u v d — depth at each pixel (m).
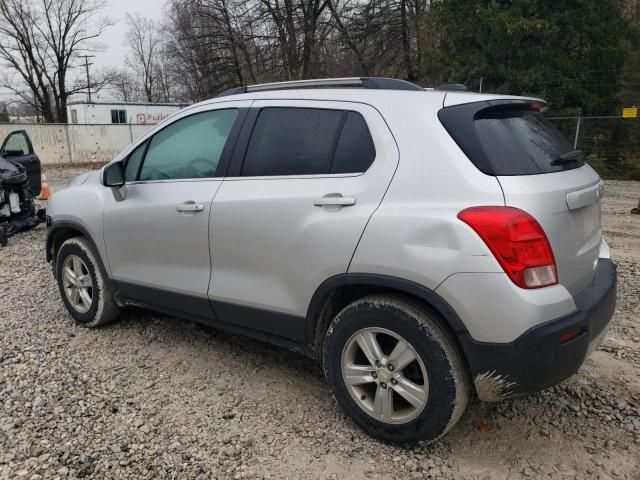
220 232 3.37
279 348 4.14
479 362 2.51
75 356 4.02
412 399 2.73
